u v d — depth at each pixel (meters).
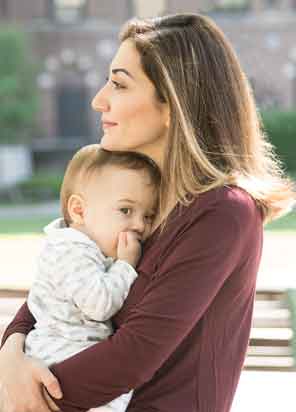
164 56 2.29
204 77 2.29
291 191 2.34
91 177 2.42
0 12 29.84
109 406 2.24
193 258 2.16
